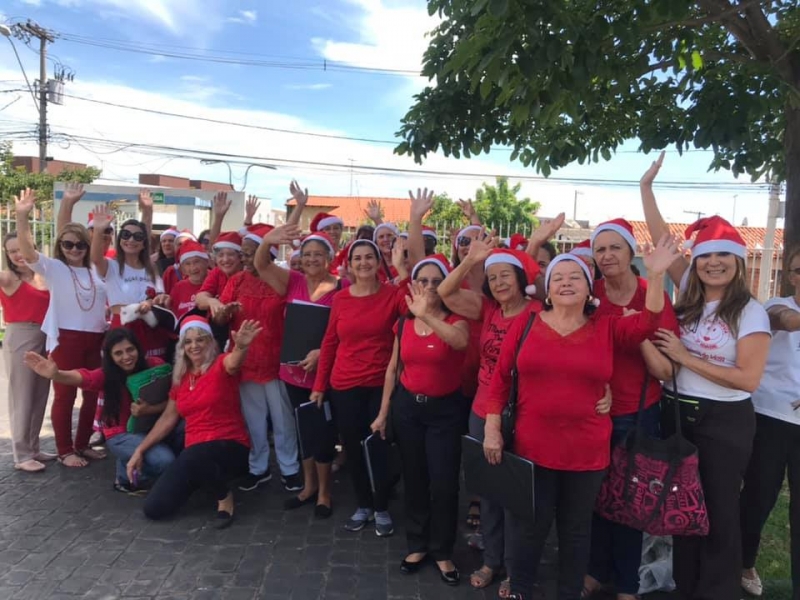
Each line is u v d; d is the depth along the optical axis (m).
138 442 4.55
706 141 4.59
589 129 6.29
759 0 4.01
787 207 4.44
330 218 5.66
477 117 5.89
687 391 2.99
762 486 3.20
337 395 3.98
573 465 2.84
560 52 3.44
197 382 4.30
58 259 4.89
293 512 4.41
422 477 3.58
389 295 3.92
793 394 3.10
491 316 3.40
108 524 4.12
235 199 19.62
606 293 3.31
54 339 4.71
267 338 4.59
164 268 6.85
